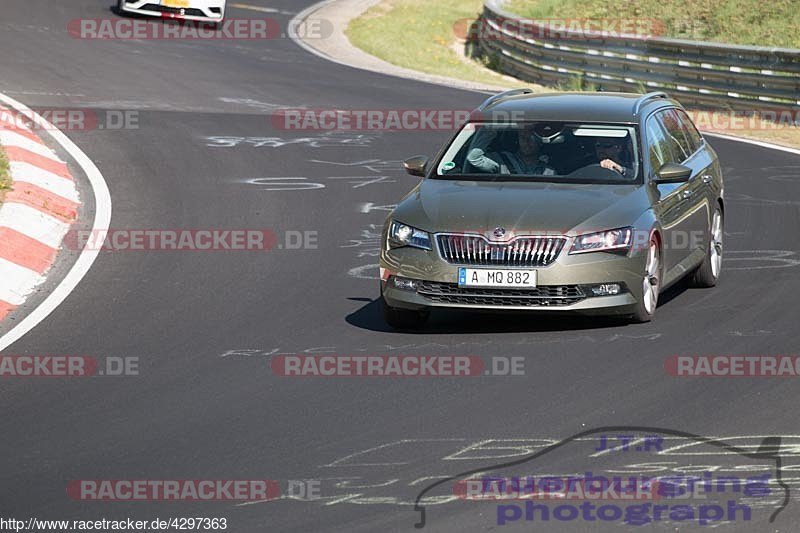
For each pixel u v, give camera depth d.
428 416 26.95
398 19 130.88
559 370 30.20
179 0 108.19
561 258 32.91
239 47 104.50
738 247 45.25
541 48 96.88
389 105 80.06
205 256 44.03
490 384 29.20
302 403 28.09
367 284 40.25
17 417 27.47
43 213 48.06
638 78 86.56
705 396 27.92
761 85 78.50
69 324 35.62
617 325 34.47
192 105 76.44
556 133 37.25
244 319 35.97
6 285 39.50
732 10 118.69
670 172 35.44
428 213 34.31
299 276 41.28
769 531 20.52
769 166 62.41
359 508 21.80
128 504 22.27
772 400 27.56
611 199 34.41
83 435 26.16
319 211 51.66
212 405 28.08
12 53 90.12
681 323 34.56
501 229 33.22
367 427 26.31
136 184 55.88
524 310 33.88
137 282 40.50
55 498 22.62
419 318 35.16
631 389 28.56
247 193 54.84
